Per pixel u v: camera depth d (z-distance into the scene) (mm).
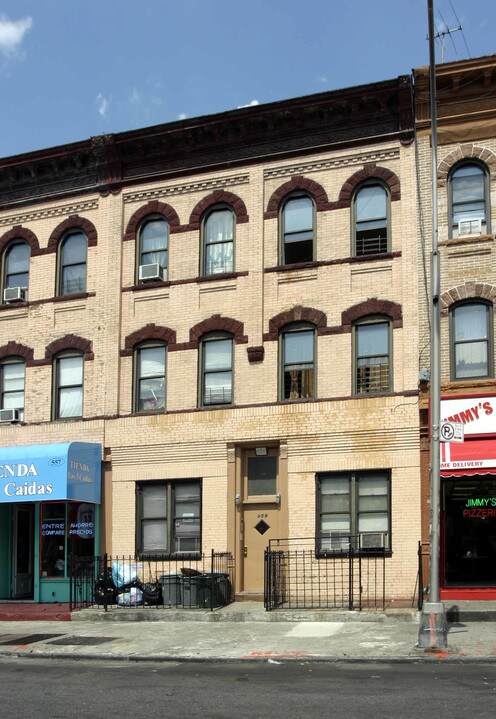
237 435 21000
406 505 19312
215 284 22047
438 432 14750
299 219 21734
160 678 12609
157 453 21781
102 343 22938
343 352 20500
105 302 23125
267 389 21031
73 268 24016
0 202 24984
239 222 22125
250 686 11734
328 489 20219
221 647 15266
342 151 21422
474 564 18875
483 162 20203
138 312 22797
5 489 21375
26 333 24000
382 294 20422
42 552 22328
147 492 21891
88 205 23953
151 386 22453
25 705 10781
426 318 19875
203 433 21375
